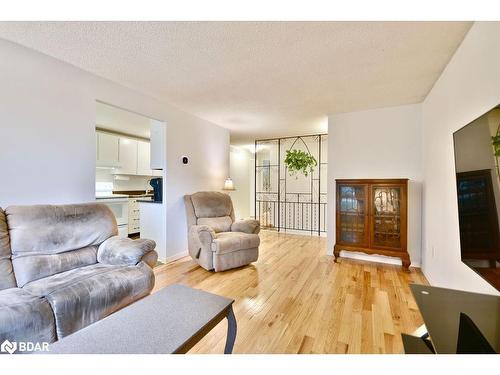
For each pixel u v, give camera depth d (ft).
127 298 5.81
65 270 6.14
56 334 4.53
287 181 20.16
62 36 5.91
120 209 13.41
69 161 7.42
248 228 11.18
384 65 7.16
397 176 10.83
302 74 7.84
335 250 11.38
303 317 6.44
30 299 4.54
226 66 7.36
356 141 11.71
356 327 5.97
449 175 6.73
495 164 3.68
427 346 3.76
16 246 5.62
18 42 6.20
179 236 11.68
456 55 6.25
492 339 2.82
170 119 11.06
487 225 3.94
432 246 8.44
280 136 18.15
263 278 9.21
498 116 3.60
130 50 6.53
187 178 12.17
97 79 8.09
